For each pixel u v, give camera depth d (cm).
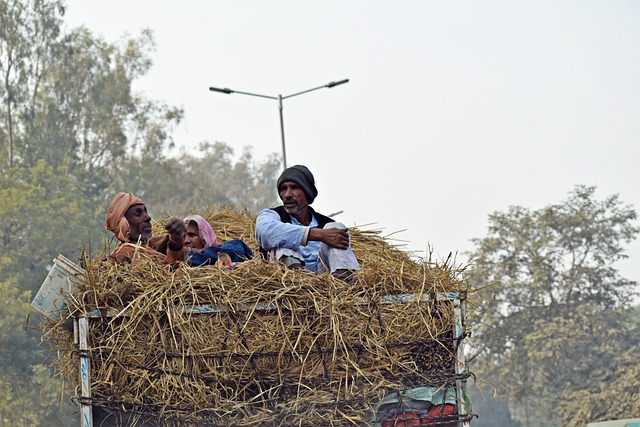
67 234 8631
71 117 9825
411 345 1097
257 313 1066
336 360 1068
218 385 1058
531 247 10319
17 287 8219
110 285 1098
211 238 1314
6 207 8450
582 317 9775
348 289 1086
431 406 1087
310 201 1287
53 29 9656
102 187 10131
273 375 1062
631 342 10138
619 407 8475
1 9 9481
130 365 1071
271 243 1184
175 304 1070
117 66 9944
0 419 7725
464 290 1129
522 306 10325
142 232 1374
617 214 10600
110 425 1083
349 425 1067
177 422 1064
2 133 9488
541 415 10569
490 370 10081
